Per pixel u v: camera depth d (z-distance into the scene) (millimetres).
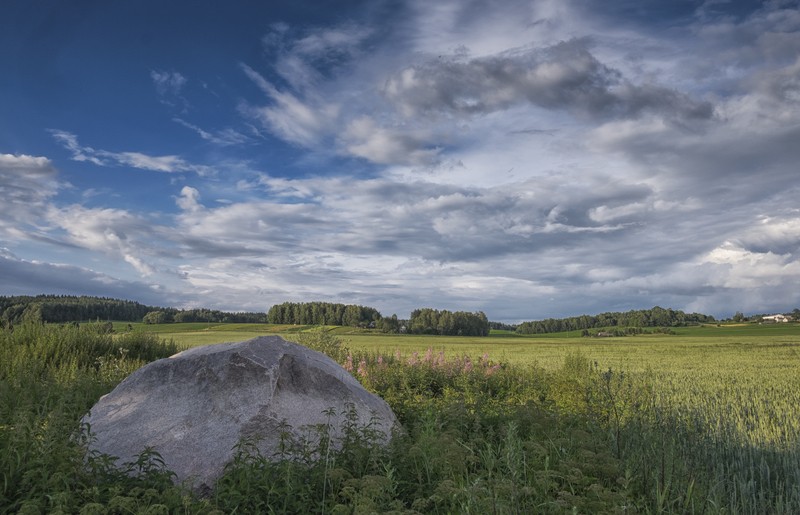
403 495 6750
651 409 10945
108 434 7918
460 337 97812
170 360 9156
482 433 9461
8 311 43375
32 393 11062
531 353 42344
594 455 7586
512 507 6047
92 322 21547
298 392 8781
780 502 7406
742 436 10492
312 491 6281
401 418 11828
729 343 57375
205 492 7020
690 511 6953
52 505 5168
